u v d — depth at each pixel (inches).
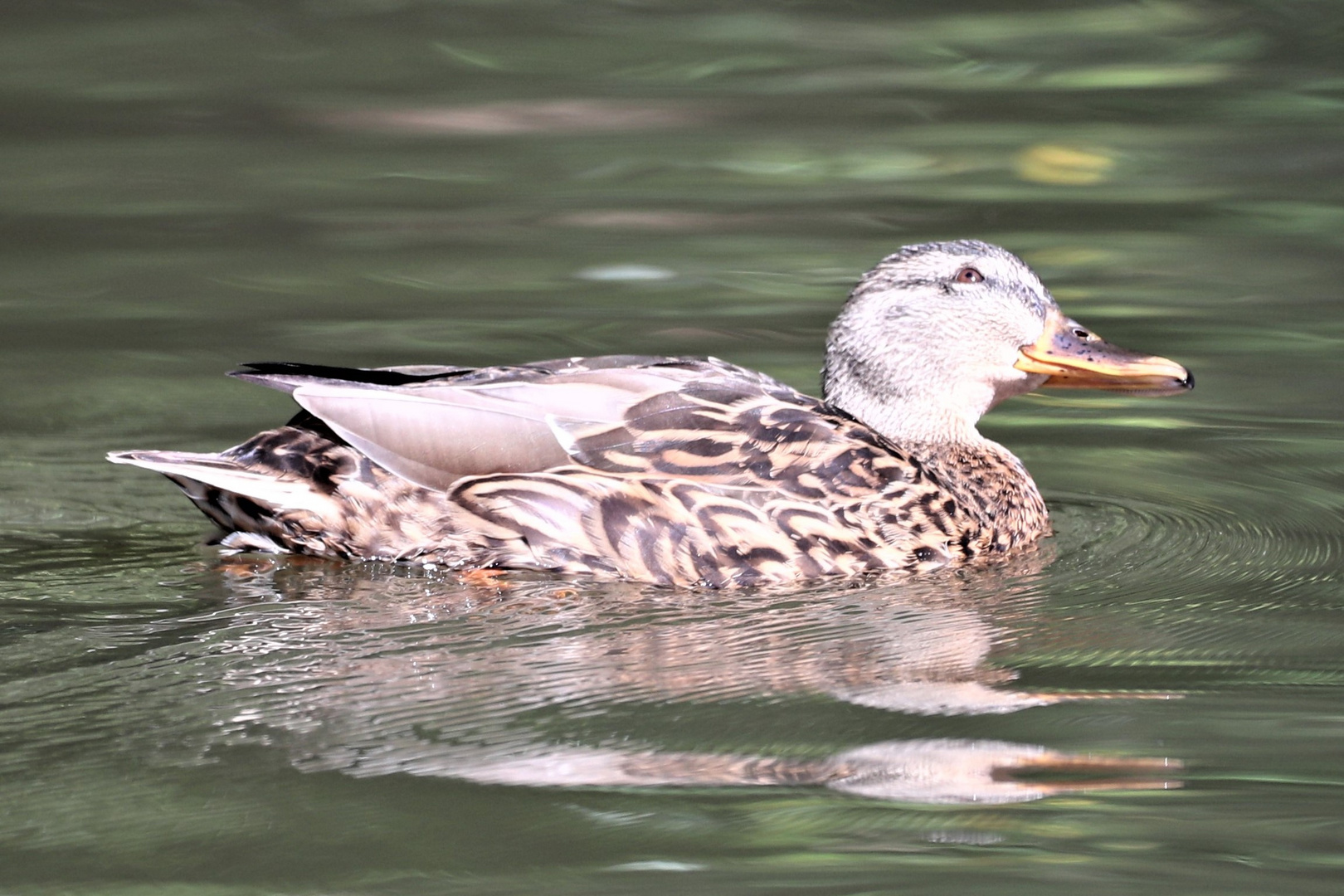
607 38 1224.2
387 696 383.6
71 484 529.7
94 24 1227.9
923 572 472.4
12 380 629.0
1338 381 645.9
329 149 978.7
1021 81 1120.2
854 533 466.3
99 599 438.9
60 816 330.3
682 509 458.3
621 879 313.7
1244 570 474.9
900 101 1077.1
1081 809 340.2
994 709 382.3
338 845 322.7
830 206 879.1
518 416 463.2
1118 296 741.9
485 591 448.5
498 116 1046.4
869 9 1289.4
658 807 338.3
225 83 1104.2
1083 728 373.4
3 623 421.1
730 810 338.3
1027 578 470.6
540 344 674.8
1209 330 700.0
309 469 461.1
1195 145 982.4
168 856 317.4
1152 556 488.7
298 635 416.2
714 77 1135.6
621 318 709.9
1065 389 661.9
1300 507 527.2
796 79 1130.7
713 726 373.1
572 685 392.2
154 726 366.3
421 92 1095.0
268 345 671.8
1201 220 851.4
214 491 468.4
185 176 924.0
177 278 759.7
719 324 701.9
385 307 721.6
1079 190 903.7
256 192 896.9
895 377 526.6
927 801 343.0
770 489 463.8
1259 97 1073.5
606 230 839.7
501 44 1205.7
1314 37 1195.3
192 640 411.8
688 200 889.5
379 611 433.1
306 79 1117.1
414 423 457.7
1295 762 357.4
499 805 338.3
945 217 857.5
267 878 311.9
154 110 1048.2
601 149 983.0
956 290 524.7
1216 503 534.0
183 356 658.8
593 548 458.6
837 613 440.1
